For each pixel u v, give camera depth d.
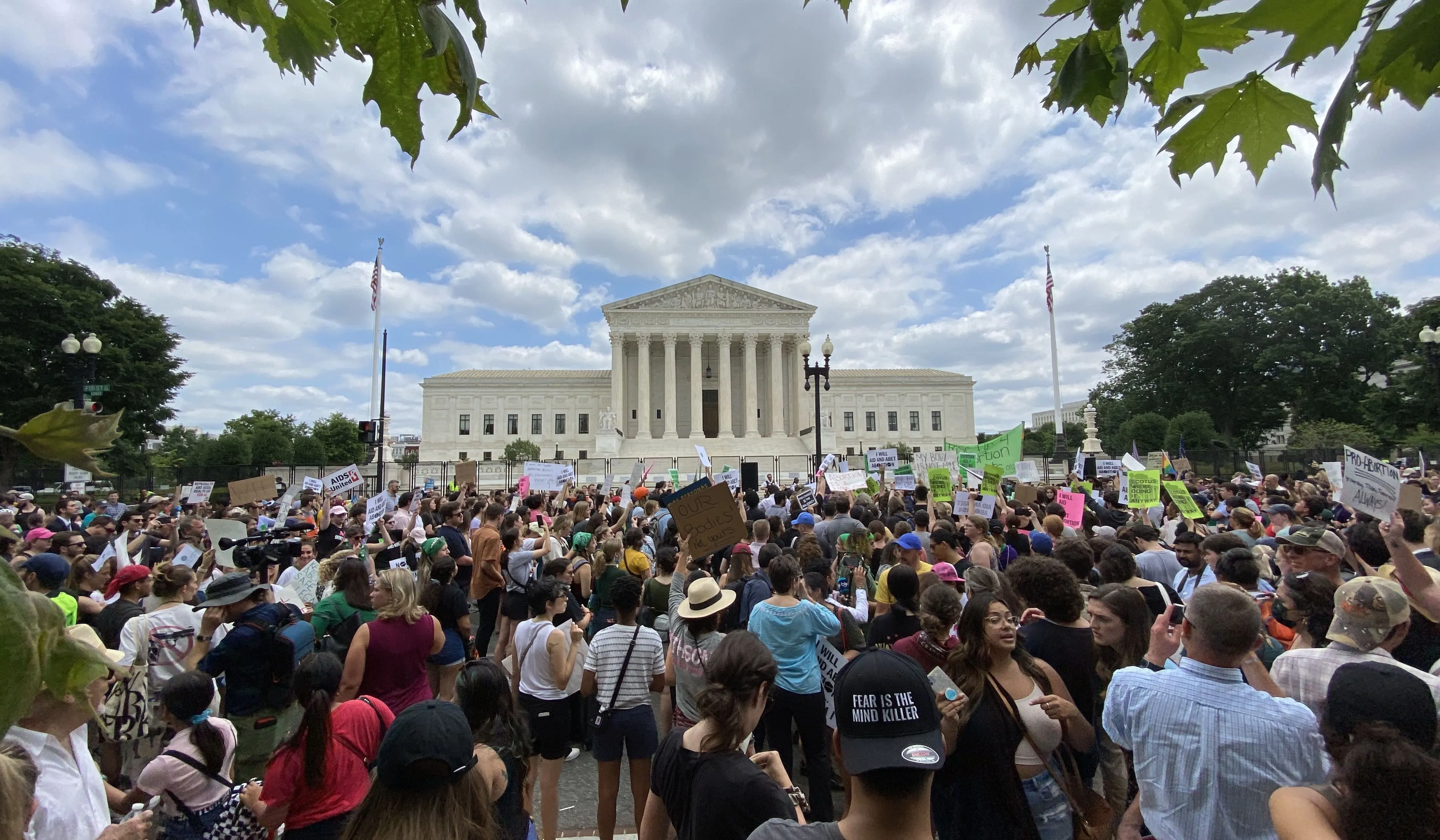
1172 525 14.91
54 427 1.13
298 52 1.85
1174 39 1.98
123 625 7.78
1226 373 72.62
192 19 1.76
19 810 2.69
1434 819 2.41
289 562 11.32
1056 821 4.53
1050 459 54.69
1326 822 2.69
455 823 3.03
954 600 5.70
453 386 94.31
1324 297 68.25
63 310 47.88
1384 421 53.91
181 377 55.53
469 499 20.69
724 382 82.31
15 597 0.97
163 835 4.91
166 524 15.48
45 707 3.69
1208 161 2.18
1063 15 2.16
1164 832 3.89
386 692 6.61
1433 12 1.56
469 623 8.78
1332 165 1.75
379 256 40.34
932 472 16.98
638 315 82.31
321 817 4.73
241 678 6.43
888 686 2.96
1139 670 4.30
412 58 1.82
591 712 9.72
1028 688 4.69
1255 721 3.77
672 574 9.86
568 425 94.75
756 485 31.38
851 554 10.76
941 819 4.50
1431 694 3.21
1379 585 4.64
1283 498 17.34
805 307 83.69
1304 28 1.67
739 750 3.95
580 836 7.25
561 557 10.20
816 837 2.92
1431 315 53.31
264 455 65.75
